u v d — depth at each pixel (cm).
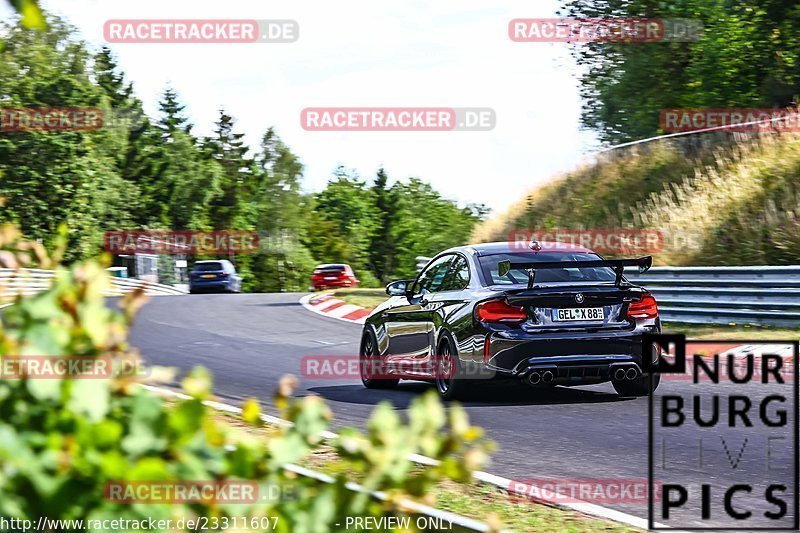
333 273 11931
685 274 4444
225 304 7150
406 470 563
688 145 7256
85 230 14262
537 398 2584
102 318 563
